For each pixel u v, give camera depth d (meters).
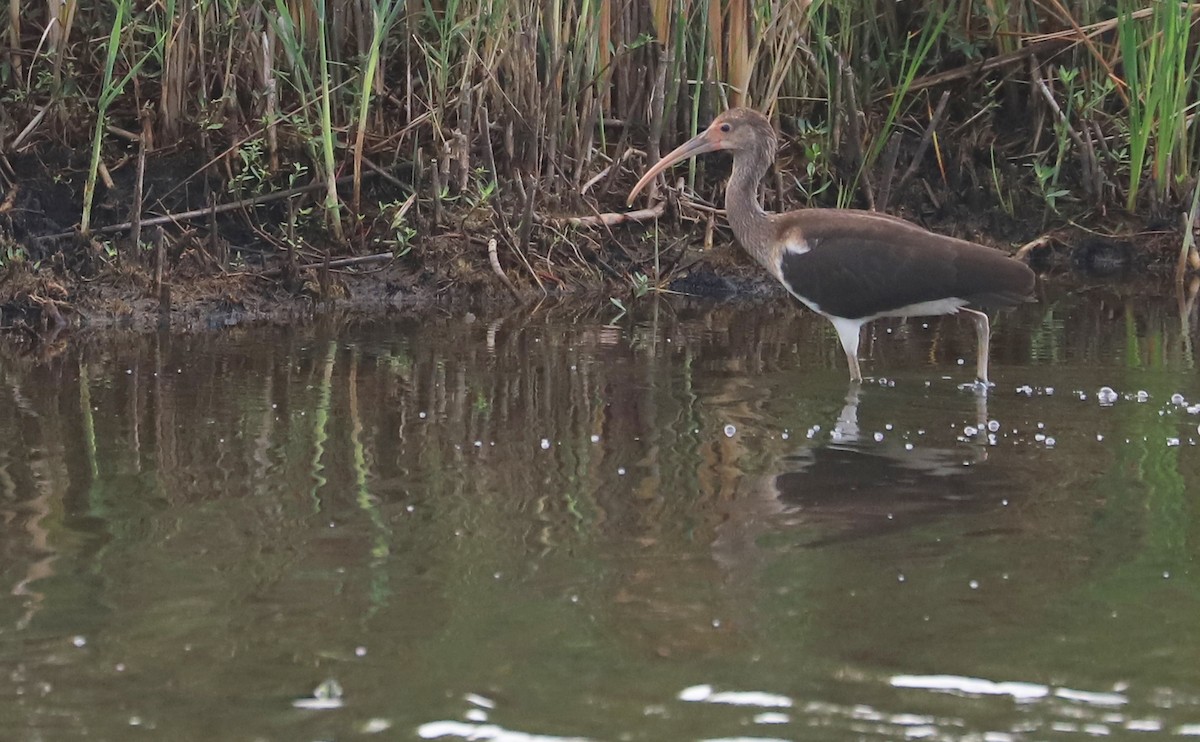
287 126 20.44
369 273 20.11
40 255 18.80
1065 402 14.20
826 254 15.50
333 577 9.56
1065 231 23.14
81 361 16.00
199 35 19.58
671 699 7.91
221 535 10.34
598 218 21.33
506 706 7.83
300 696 7.94
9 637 8.64
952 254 15.02
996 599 9.23
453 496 11.26
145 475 11.74
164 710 7.79
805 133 22.27
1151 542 10.23
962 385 14.96
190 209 19.92
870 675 8.21
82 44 19.75
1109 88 22.77
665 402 14.27
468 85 20.67
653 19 21.86
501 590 9.37
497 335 17.69
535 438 12.94
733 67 21.70
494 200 20.86
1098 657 8.41
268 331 17.95
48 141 19.42
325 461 12.16
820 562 9.87
